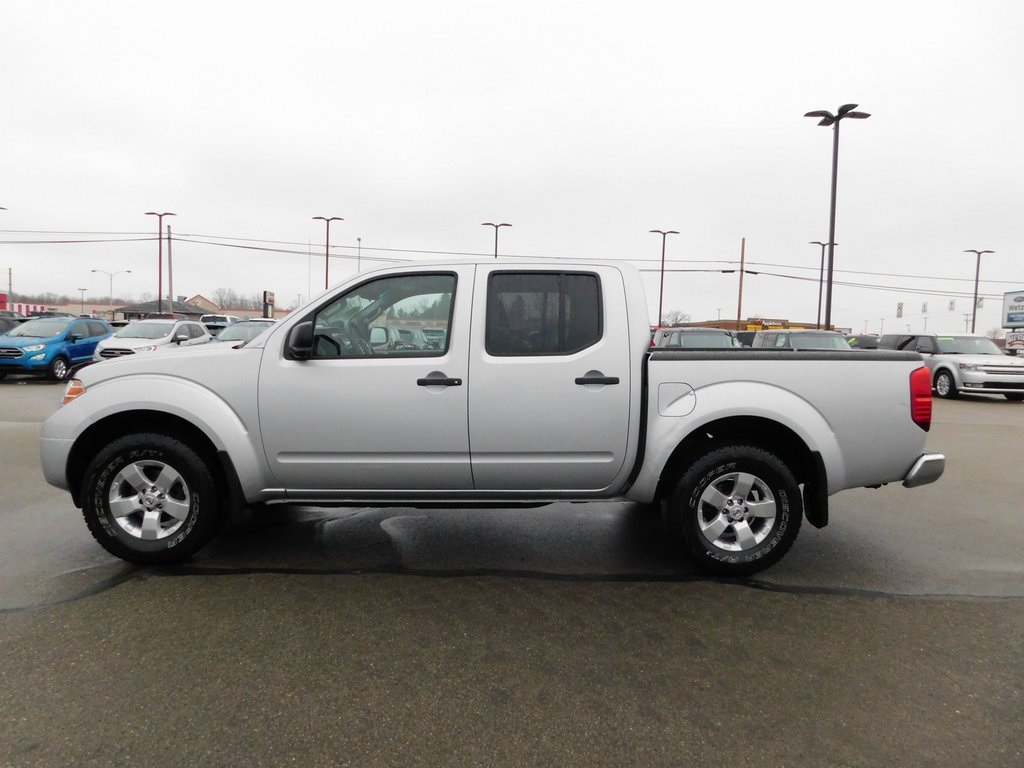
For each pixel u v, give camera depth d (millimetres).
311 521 5086
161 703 2588
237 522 4082
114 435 4117
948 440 9469
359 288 3990
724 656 3035
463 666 2908
